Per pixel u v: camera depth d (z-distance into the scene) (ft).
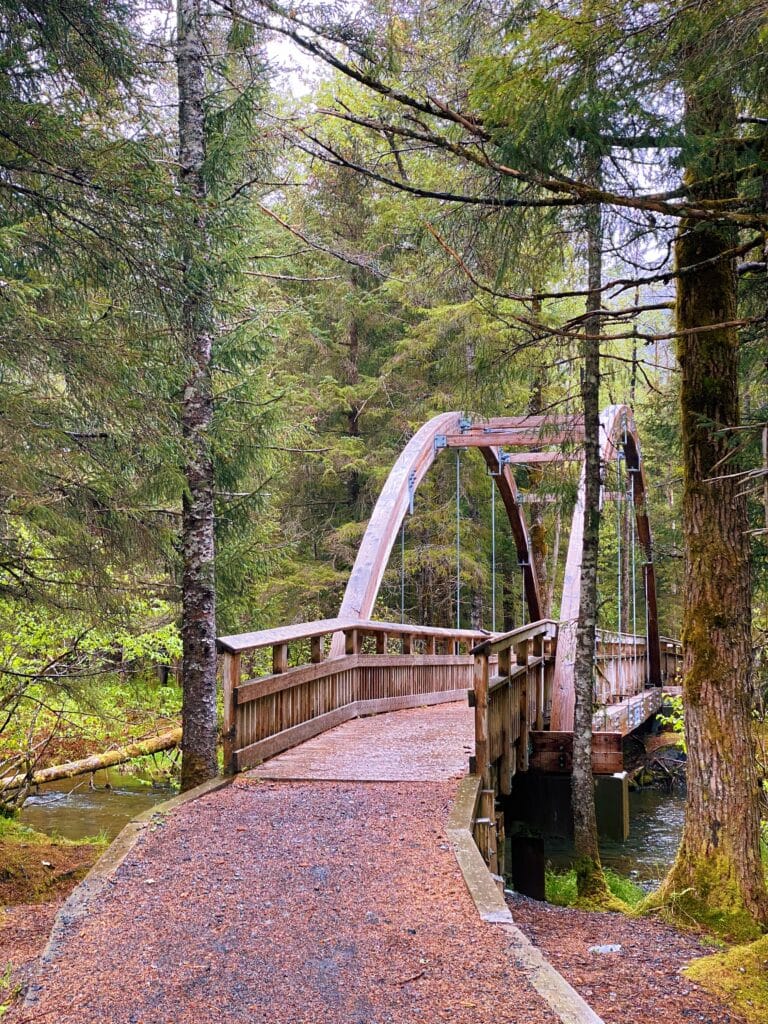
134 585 23.45
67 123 16.65
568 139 12.14
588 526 24.98
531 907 18.83
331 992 9.15
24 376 19.31
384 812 15.81
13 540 20.99
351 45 12.43
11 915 14.88
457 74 13.71
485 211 14.92
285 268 44.93
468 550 63.46
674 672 68.18
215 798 16.88
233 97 26.66
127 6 18.58
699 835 17.84
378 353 64.28
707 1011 12.37
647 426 29.14
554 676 32.42
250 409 26.40
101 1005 8.86
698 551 18.28
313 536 63.00
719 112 13.08
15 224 17.03
